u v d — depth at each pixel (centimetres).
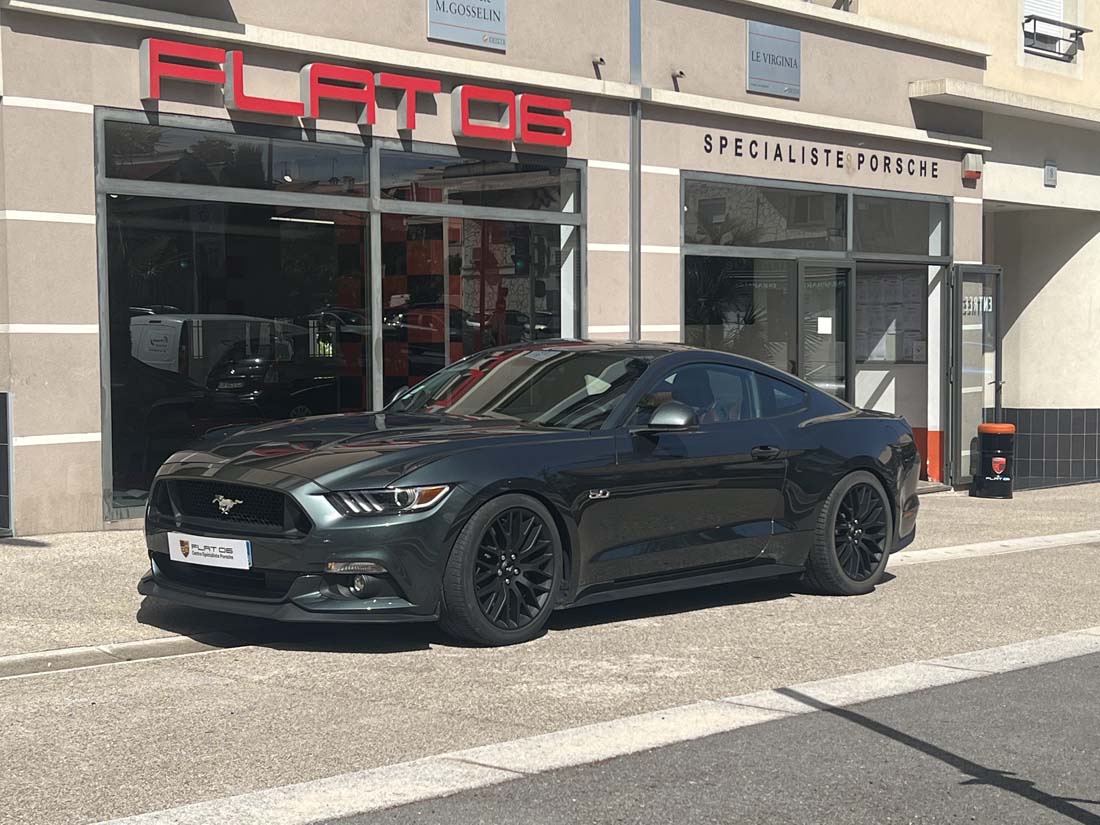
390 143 1177
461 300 1240
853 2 1664
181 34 1035
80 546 942
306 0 1116
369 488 640
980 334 1734
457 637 681
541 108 1273
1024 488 1705
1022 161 1836
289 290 1116
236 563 655
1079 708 577
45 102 970
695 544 764
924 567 985
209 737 523
